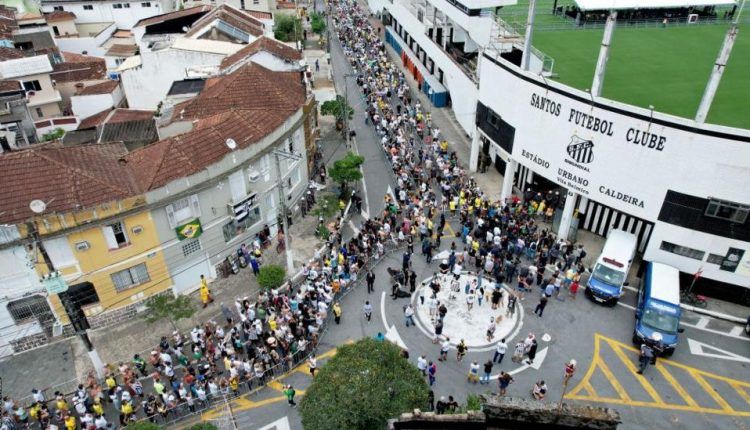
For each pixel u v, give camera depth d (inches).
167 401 959.6
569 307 1196.5
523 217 1454.2
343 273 1261.1
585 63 1524.4
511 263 1243.2
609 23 1124.5
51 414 993.5
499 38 1593.3
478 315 1180.5
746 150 1038.4
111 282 1190.3
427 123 2112.5
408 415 528.7
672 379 1011.9
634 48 1630.2
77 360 1141.7
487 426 464.1
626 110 1151.0
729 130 1037.8
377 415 740.7
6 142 1598.2
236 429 911.7
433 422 524.4
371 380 771.4
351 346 842.8
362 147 1989.4
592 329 1135.6
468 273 1304.1
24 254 1072.8
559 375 1027.3
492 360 1064.8
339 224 1503.4
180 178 1201.4
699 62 1524.4
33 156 1151.6
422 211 1517.0
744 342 1096.8
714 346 1086.4
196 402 991.0
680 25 1797.5
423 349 1098.1
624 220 1364.4
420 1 2529.5
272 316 1128.2
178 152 1256.8
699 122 1069.8
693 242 1173.7
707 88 1040.8
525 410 450.0
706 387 994.7
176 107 1653.5
